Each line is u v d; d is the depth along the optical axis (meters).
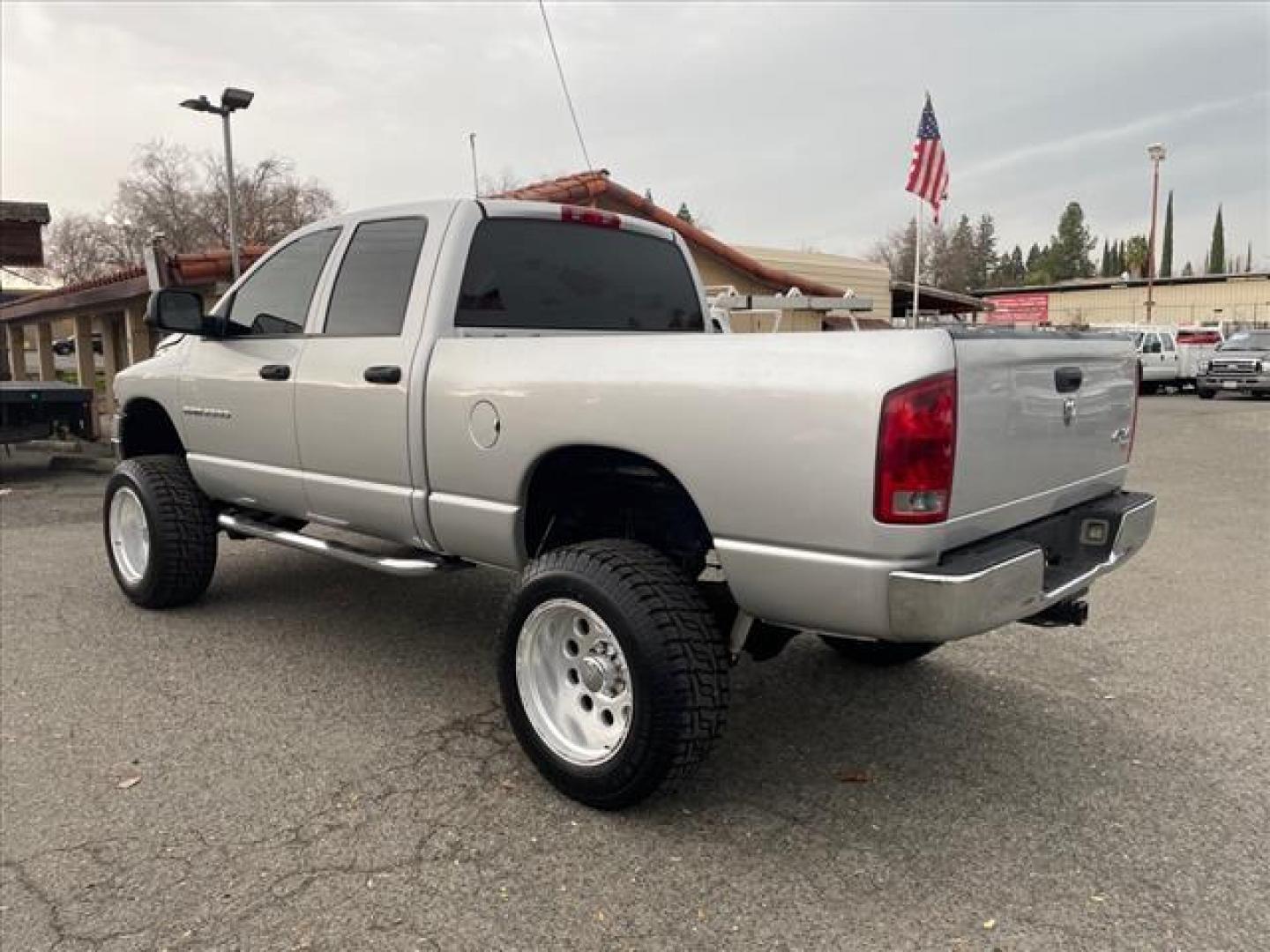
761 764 3.66
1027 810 3.30
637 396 3.11
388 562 4.11
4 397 11.55
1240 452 13.49
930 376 2.61
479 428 3.61
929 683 4.48
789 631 3.49
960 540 2.83
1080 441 3.43
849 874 2.92
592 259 4.54
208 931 2.65
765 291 17.31
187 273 10.98
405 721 4.05
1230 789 3.46
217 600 5.82
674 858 3.00
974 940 2.61
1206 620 5.47
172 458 5.55
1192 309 49.41
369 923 2.68
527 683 3.41
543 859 3.00
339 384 4.16
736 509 2.93
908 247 69.56
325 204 42.47
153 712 4.14
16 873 2.93
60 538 7.96
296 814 3.27
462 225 3.98
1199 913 2.72
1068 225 95.75
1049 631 5.26
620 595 3.07
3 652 4.90
